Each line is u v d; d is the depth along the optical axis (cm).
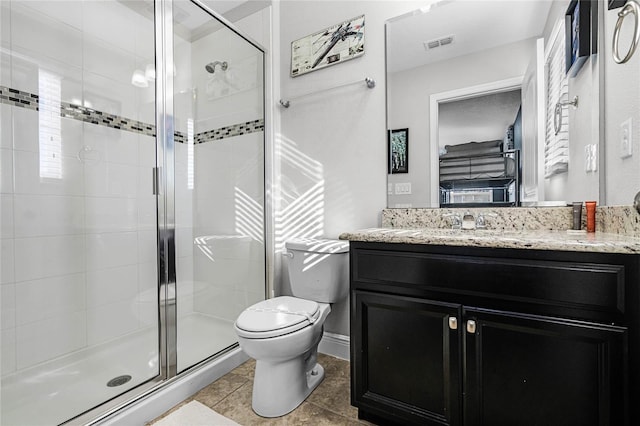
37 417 130
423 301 116
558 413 95
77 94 178
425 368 117
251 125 222
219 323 220
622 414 87
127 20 199
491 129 156
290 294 218
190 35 220
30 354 160
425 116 171
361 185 189
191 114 221
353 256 132
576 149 134
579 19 130
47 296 166
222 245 223
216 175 226
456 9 165
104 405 133
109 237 190
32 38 161
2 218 152
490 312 105
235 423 134
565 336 94
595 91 126
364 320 129
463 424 110
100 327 185
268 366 141
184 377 157
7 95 154
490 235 121
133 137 202
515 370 101
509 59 152
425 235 121
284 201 220
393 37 180
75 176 177
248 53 221
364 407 129
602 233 121
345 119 195
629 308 87
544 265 97
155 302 180
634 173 103
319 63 204
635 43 88
